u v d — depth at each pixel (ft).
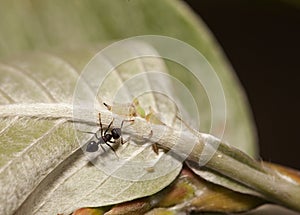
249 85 0.94
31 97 0.57
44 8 0.71
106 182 0.55
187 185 0.55
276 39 0.92
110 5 0.70
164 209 0.55
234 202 0.56
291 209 0.57
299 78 0.93
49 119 0.54
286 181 0.57
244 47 0.92
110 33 0.70
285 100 0.94
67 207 0.54
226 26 0.90
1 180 0.53
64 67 0.59
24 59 0.61
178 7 0.69
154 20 0.69
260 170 0.56
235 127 0.67
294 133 0.93
